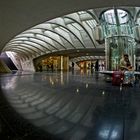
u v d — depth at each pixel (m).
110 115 6.01
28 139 4.04
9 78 23.14
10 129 4.64
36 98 8.98
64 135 4.29
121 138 4.15
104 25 29.41
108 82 18.48
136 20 30.72
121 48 27.16
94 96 9.86
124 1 13.32
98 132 4.49
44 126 4.89
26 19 17.95
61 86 14.59
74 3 14.27
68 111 6.50
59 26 41.72
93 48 47.53
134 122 5.27
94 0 13.53
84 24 40.06
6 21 18.27
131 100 8.76
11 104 7.54
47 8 15.27
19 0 13.32
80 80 20.97
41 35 49.38
